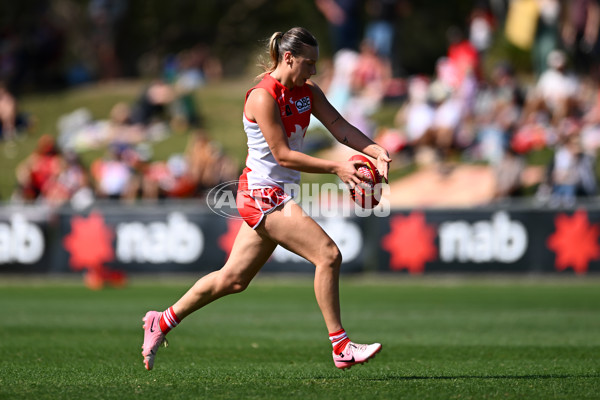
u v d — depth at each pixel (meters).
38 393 15.98
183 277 52.12
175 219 52.25
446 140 61.28
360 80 71.50
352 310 35.66
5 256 53.72
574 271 48.47
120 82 104.12
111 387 16.66
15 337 26.64
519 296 41.28
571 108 59.31
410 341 25.69
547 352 22.95
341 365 17.00
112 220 53.00
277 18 116.12
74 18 113.88
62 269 53.31
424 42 107.31
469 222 49.69
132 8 113.75
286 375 18.56
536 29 65.94
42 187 59.72
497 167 54.69
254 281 51.47
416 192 58.09
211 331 28.42
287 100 16.70
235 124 76.88
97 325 30.30
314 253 16.62
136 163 58.97
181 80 81.81
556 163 51.59
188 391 16.11
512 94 60.84
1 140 77.19
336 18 72.25
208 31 118.31
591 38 69.06
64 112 82.19
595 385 17.05
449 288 45.97
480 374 18.70
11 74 91.62
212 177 59.09
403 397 15.46
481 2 74.88
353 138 17.34
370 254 51.00
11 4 111.62
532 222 48.91
